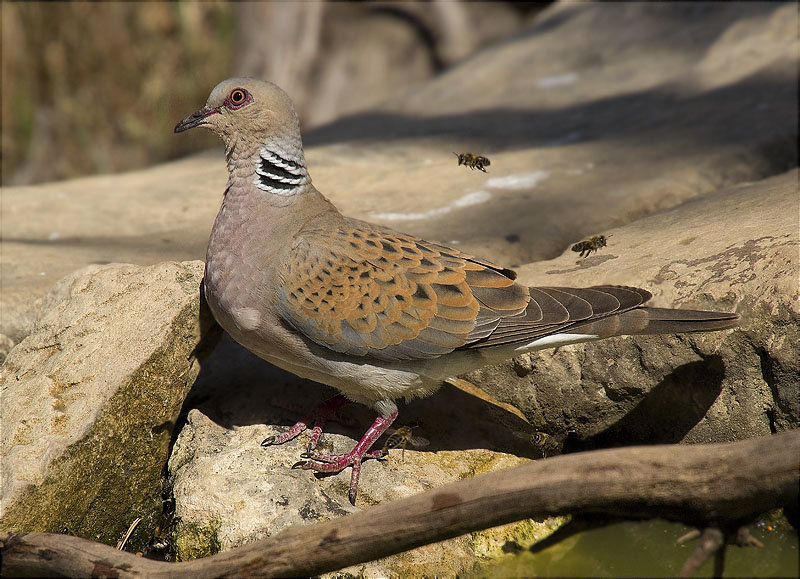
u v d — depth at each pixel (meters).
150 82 23.23
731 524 6.61
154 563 7.14
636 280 9.12
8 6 22.31
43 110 23.00
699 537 7.02
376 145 16.20
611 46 19.78
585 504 6.56
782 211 9.77
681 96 16.67
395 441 8.93
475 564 7.98
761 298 8.23
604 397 9.12
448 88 19.69
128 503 8.59
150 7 23.33
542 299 8.31
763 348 8.22
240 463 8.44
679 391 8.77
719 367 8.50
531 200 12.54
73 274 9.07
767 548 7.84
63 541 7.37
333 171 14.70
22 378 8.55
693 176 12.74
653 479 6.45
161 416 8.54
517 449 9.16
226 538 7.91
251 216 8.34
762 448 6.30
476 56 21.05
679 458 6.43
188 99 23.62
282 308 8.04
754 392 8.38
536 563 8.00
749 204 10.48
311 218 8.52
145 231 12.66
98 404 8.06
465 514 6.62
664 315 8.00
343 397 8.98
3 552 7.45
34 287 10.30
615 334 8.11
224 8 24.20
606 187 12.62
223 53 24.30
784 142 13.70
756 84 16.17
